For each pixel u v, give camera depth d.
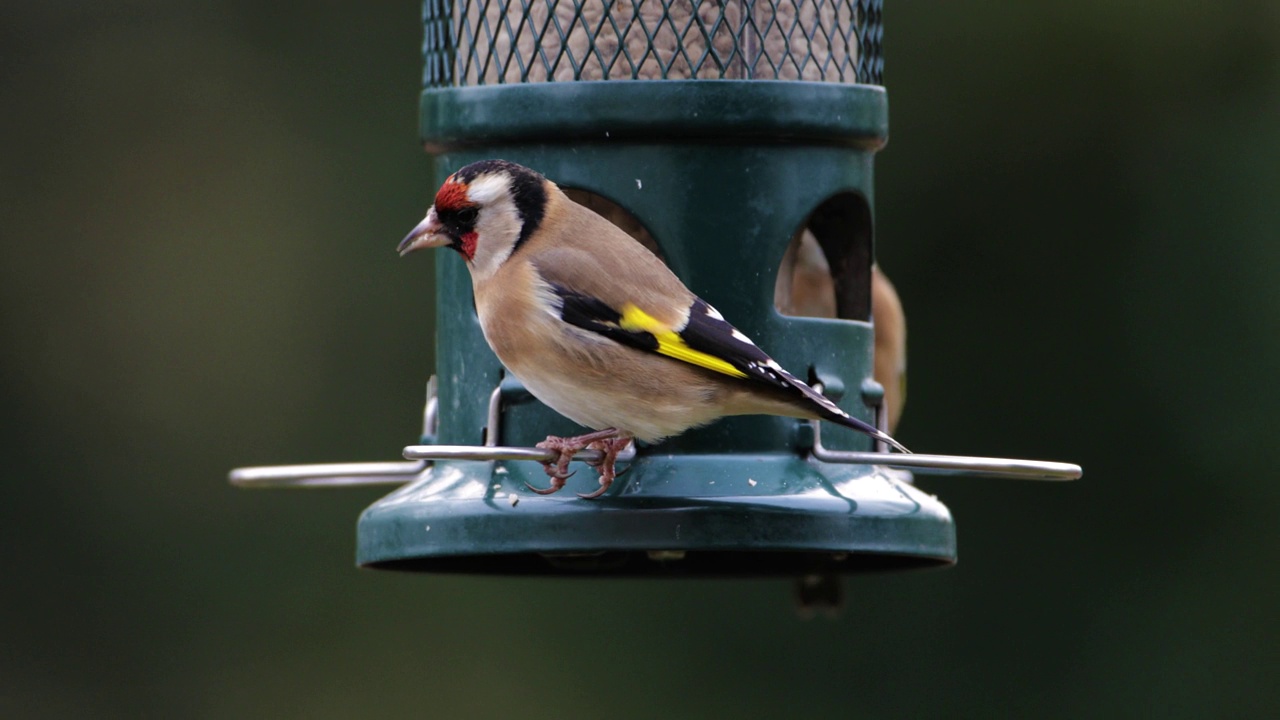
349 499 17.73
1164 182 17.30
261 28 18.70
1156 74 17.36
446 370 11.30
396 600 17.45
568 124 10.64
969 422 17.27
